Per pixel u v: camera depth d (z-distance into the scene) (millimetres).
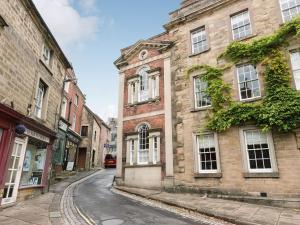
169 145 14383
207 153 12891
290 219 7535
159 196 11883
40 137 12125
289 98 10594
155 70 16703
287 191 10008
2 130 9039
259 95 11945
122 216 7973
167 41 16562
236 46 12984
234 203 10266
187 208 9336
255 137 11508
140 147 16031
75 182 17984
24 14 10586
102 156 37562
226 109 12500
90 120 30344
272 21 12469
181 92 14805
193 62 14836
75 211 8695
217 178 12055
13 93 9797
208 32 14727
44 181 12812
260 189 10672
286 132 10570
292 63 11305
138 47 18359
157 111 15727
